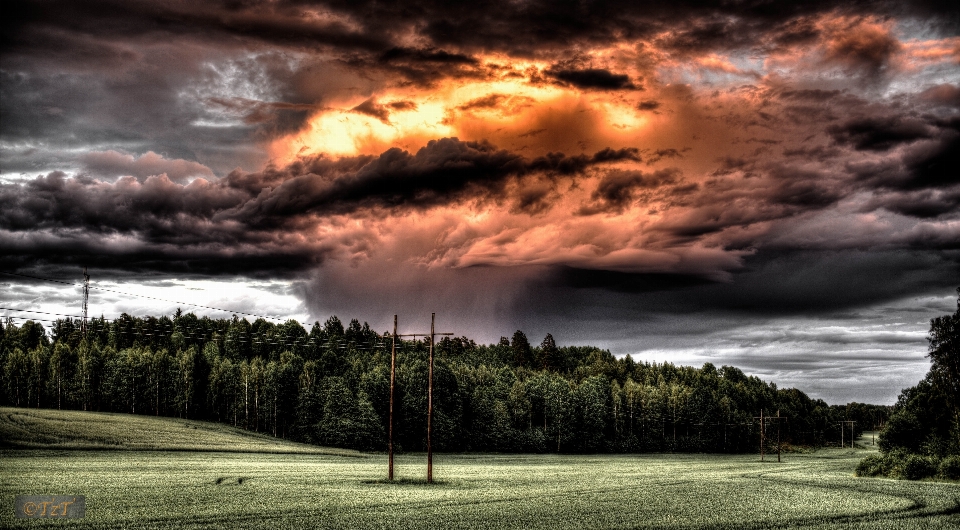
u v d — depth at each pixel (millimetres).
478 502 60812
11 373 193625
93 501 55875
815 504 62094
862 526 50562
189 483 70312
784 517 54250
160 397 198875
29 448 107688
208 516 49969
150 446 121875
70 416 149625
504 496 65500
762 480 89875
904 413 108938
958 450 99562
